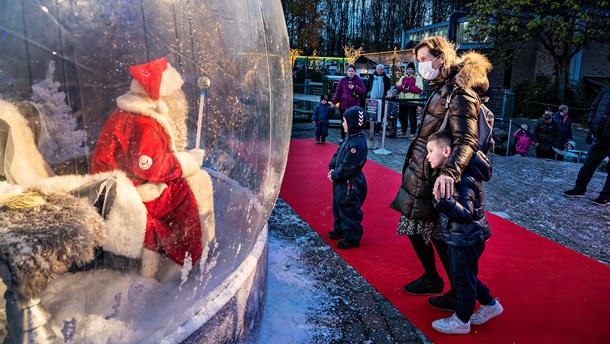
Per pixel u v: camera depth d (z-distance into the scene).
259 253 2.39
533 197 5.53
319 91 14.73
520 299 3.01
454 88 2.47
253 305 2.28
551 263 3.58
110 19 1.42
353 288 3.10
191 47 1.62
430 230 2.76
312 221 4.50
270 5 2.13
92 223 1.42
